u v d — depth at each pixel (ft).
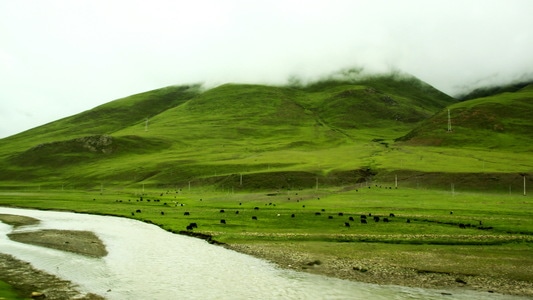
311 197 403.54
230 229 218.59
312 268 140.46
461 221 237.25
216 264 145.69
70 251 166.20
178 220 254.88
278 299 107.76
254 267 141.49
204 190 561.02
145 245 181.27
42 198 453.58
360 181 547.49
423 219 245.65
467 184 499.51
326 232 208.85
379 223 232.12
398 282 124.57
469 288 119.34
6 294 103.50
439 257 156.04
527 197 426.92
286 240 190.29
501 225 220.84
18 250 166.71
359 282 124.26
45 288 113.80
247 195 453.99
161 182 648.79
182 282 122.72
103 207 350.02
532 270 138.72
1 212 326.85
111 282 122.11
